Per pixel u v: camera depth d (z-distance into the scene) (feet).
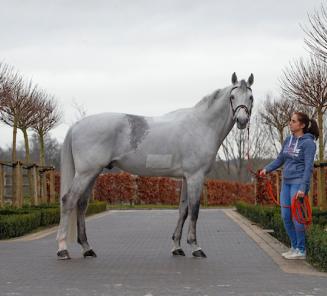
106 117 30.12
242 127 29.78
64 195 30.12
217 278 23.95
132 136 29.96
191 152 30.12
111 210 100.27
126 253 33.14
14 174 58.65
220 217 73.97
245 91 30.12
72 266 27.53
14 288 21.77
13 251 33.83
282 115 85.66
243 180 173.78
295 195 29.32
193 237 30.91
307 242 29.81
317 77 54.95
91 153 29.53
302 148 29.19
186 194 31.78
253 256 31.58
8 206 59.98
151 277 24.25
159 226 57.16
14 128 62.64
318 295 20.25
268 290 21.18
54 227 54.49
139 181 122.72
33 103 69.62
